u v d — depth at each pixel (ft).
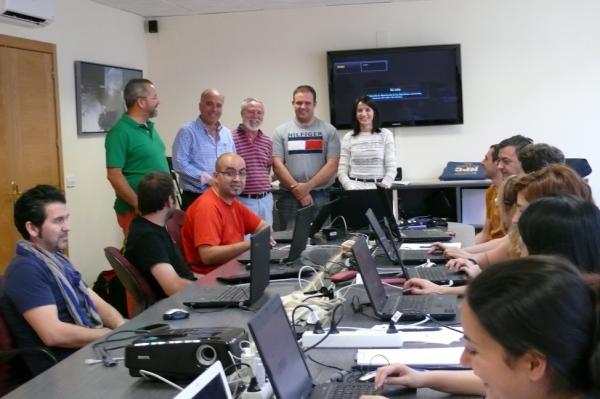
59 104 19.36
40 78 18.49
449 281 10.02
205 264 12.70
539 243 5.93
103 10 21.79
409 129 23.80
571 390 3.12
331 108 23.71
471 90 23.36
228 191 12.98
